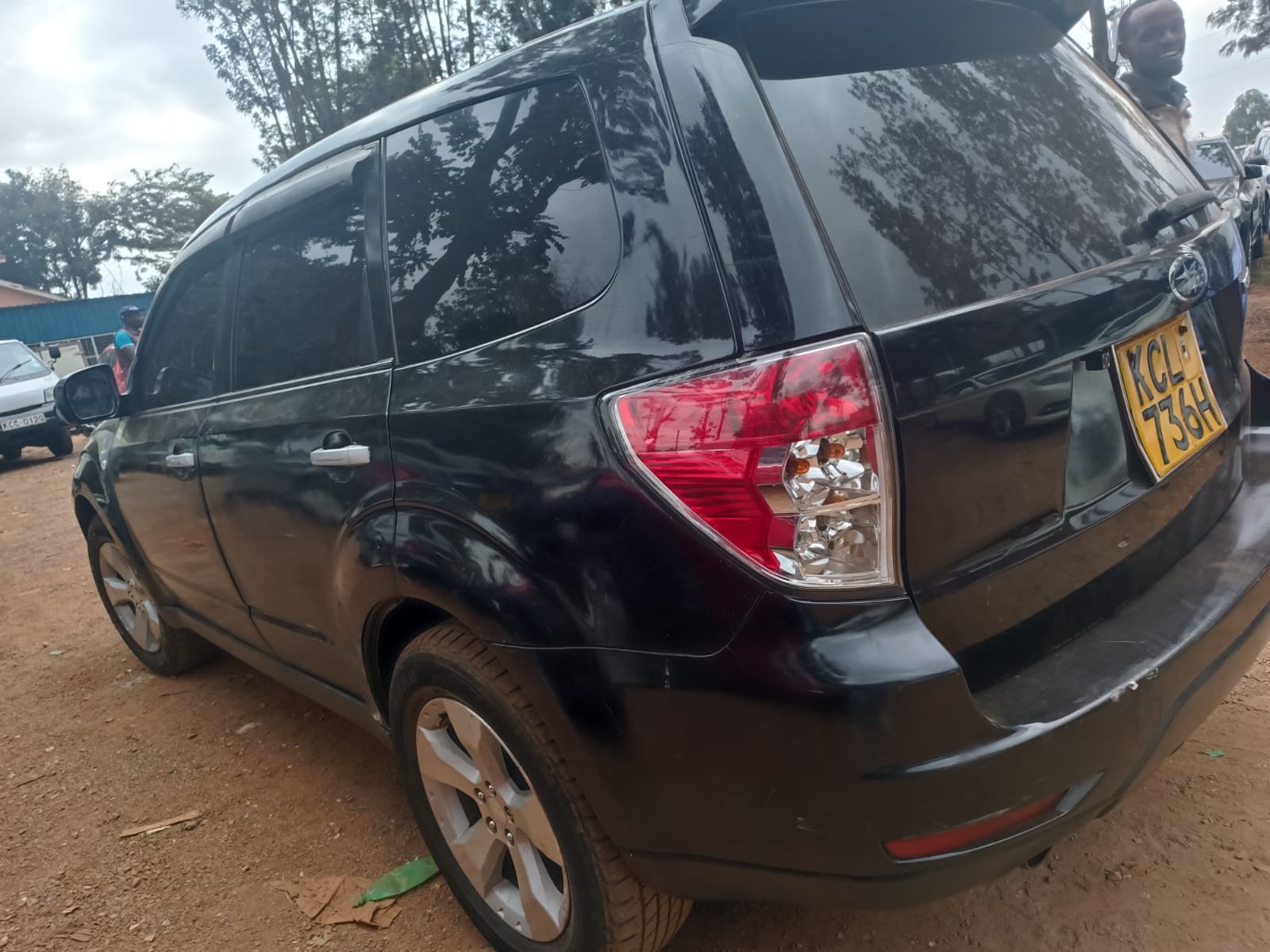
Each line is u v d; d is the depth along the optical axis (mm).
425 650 1920
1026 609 1604
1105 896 2064
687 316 1479
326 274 2303
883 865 1429
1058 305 1603
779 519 1389
